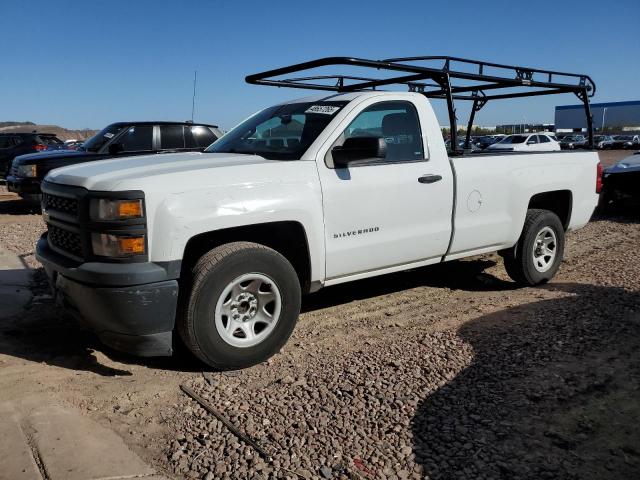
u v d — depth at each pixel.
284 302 4.04
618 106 74.31
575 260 7.36
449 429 3.14
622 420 3.24
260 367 3.98
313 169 4.20
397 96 4.84
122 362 4.07
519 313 5.13
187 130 11.24
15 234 9.44
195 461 2.84
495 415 3.29
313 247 4.19
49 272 4.03
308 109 4.78
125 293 3.41
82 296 3.58
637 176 10.56
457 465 2.82
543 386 3.63
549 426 3.17
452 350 4.25
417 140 4.91
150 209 3.46
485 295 5.82
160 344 3.62
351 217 4.40
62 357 4.12
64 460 2.78
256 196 3.85
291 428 3.14
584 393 3.55
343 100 4.68
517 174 5.60
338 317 5.11
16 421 3.13
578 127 73.94
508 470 2.78
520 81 5.82
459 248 5.25
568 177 6.13
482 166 5.30
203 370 3.94
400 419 3.24
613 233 9.34
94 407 3.39
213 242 4.01
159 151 10.61
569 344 4.32
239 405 3.41
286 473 2.73
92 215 3.49
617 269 6.74
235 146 4.96
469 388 3.62
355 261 4.49
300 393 3.56
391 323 4.93
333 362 4.05
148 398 3.52
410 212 4.77
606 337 4.46
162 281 3.50
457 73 5.23
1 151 19.50
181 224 3.52
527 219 5.86
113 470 2.72
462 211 5.16
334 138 4.38
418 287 6.14
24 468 2.70
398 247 4.73
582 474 2.76
